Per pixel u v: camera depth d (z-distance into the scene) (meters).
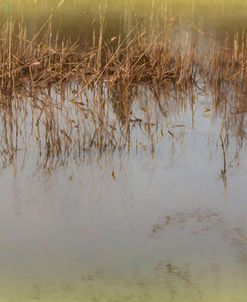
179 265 8.03
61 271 7.91
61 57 14.31
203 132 12.28
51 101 12.20
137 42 16.81
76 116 12.62
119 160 11.08
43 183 10.26
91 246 8.46
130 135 12.06
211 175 10.49
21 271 7.91
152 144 11.45
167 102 14.11
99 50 14.12
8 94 12.85
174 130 12.38
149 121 12.21
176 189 10.04
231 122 12.75
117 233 8.78
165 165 10.88
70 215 9.26
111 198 9.78
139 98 14.31
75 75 14.08
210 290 7.50
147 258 8.18
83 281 7.70
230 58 16.62
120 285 7.62
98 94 12.62
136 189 10.05
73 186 10.16
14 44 16.59
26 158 11.09
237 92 14.64
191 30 20.03
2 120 12.22
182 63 15.48
